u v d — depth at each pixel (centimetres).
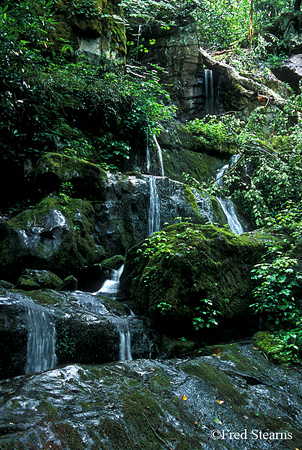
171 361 411
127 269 544
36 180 604
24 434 220
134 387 313
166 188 777
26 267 490
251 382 374
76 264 534
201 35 1496
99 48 923
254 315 522
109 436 244
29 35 649
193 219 791
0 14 560
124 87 861
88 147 744
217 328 486
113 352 388
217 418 305
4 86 598
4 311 327
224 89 1334
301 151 973
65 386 293
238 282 514
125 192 695
